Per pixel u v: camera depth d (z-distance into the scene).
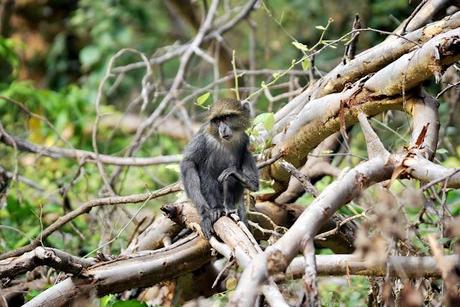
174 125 19.39
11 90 18.08
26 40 26.75
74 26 26.62
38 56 26.72
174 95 15.41
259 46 22.33
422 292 8.00
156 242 11.00
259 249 8.34
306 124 10.05
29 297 10.57
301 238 6.81
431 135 8.50
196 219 10.08
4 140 13.91
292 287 9.16
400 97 9.03
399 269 7.34
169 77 24.84
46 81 26.47
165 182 16.31
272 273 6.64
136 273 9.55
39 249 8.98
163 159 13.48
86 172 14.16
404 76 8.71
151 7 26.58
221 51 17.86
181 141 18.69
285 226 11.19
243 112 10.76
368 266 7.96
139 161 13.57
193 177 10.36
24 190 14.91
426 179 7.50
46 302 9.12
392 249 6.91
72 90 19.80
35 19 27.03
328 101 9.70
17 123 18.84
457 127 14.91
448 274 6.93
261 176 11.05
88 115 20.14
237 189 10.52
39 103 18.67
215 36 16.53
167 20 26.81
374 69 9.75
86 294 9.30
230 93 18.03
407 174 7.78
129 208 15.46
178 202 10.55
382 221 7.01
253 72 14.23
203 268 11.18
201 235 9.70
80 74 26.69
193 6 20.30
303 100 11.12
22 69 26.17
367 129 8.22
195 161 10.66
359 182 7.48
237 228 8.90
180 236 11.14
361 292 11.16
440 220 7.26
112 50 24.98
